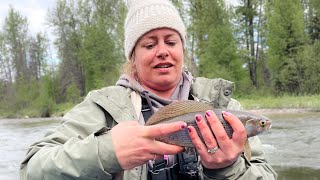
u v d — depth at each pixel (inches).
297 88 1558.8
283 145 521.0
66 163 69.2
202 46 1802.4
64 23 2294.5
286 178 346.9
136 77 104.0
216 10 1752.0
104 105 93.1
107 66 2123.5
